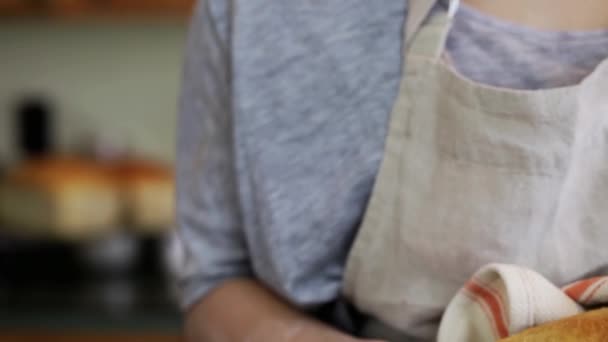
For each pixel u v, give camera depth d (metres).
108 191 1.88
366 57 0.53
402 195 0.51
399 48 0.52
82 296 1.70
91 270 1.87
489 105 0.47
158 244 1.91
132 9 1.87
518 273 0.44
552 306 0.44
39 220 1.84
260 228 0.57
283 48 0.56
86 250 1.86
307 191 0.55
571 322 0.41
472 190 0.48
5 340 1.63
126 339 1.62
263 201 0.57
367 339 0.55
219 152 0.61
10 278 1.82
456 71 0.49
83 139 2.11
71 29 2.08
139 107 2.10
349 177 0.53
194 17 0.63
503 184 0.47
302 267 0.56
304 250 0.56
